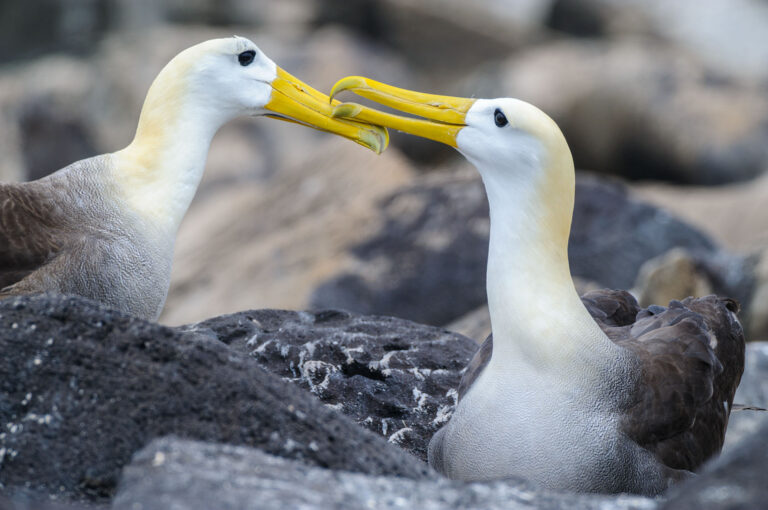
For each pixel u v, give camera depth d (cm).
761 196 3020
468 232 2217
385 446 817
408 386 1128
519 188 902
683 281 1875
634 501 748
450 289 2178
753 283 1888
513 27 5816
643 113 4166
